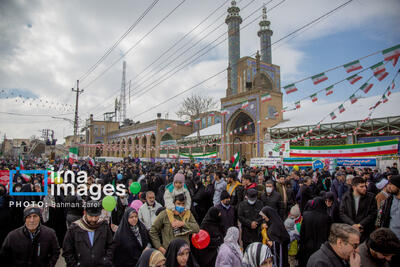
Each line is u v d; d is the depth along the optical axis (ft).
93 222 11.71
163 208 15.98
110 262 11.82
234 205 21.72
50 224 21.22
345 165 47.24
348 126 64.54
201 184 24.36
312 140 70.79
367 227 14.87
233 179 22.79
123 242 13.23
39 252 11.66
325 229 14.17
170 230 13.66
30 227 11.48
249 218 17.17
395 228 13.32
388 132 58.80
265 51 124.16
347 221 15.28
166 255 10.28
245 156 93.66
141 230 14.03
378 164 43.24
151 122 140.56
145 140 154.51
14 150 220.02
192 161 76.84
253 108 83.71
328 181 32.73
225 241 11.32
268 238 14.57
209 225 14.89
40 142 199.21
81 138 205.36
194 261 13.29
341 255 8.49
